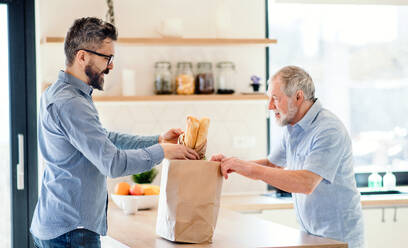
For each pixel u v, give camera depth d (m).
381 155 4.50
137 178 3.71
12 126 3.86
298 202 2.59
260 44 3.99
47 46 3.79
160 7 3.99
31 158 3.90
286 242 2.15
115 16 3.92
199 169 2.11
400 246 3.83
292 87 2.46
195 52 4.05
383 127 4.50
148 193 3.00
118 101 3.69
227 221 2.62
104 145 2.01
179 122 4.03
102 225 2.17
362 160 4.46
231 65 3.94
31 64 3.88
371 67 4.48
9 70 3.86
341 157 2.43
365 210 3.77
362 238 2.55
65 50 2.15
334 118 2.48
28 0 3.86
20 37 3.87
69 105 2.02
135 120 3.96
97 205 2.12
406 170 4.49
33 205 3.89
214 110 4.09
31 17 3.87
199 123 2.20
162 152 2.11
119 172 2.02
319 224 2.50
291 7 4.32
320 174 2.34
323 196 2.48
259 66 4.17
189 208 2.11
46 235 2.10
